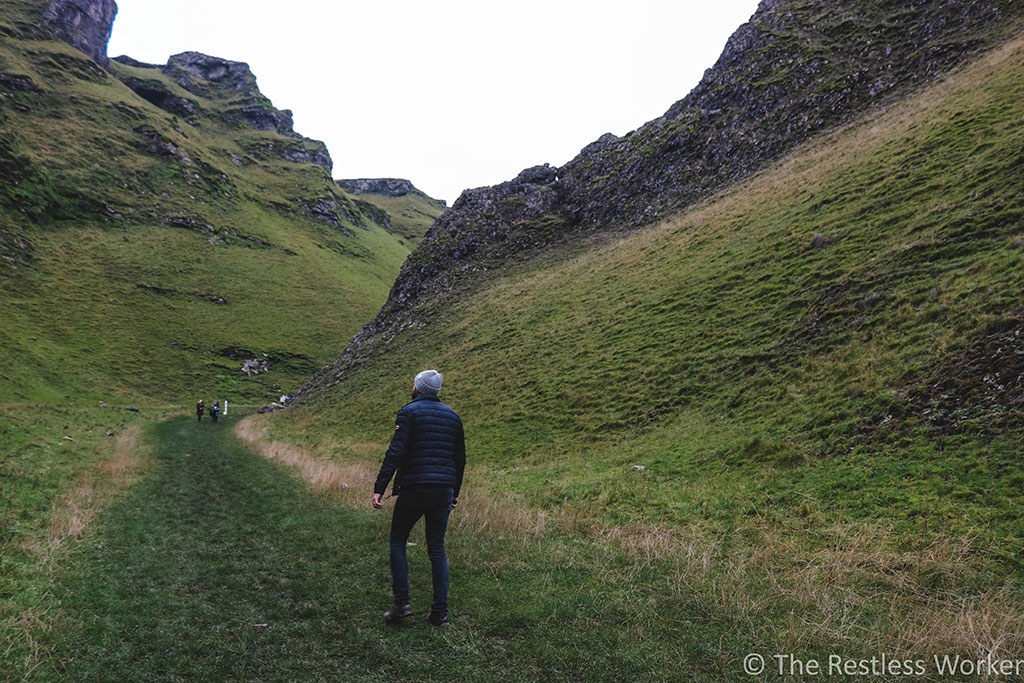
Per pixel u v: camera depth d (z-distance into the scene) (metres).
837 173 29.28
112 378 64.94
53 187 102.62
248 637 4.79
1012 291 11.91
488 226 59.66
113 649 4.48
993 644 4.09
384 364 44.56
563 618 5.04
